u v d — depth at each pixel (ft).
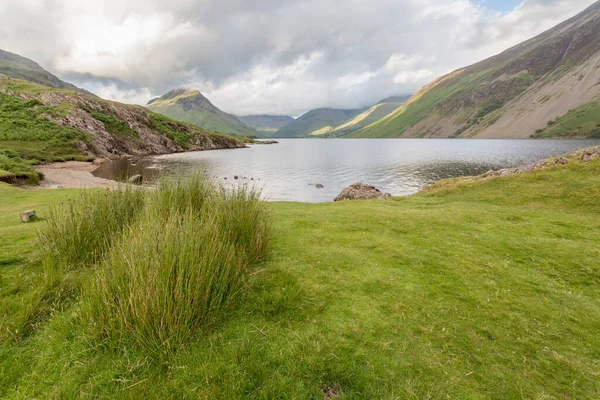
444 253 23.26
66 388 9.15
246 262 17.53
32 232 24.90
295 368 10.39
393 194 98.63
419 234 28.48
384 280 18.04
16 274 16.52
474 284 18.08
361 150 352.69
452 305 15.61
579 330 13.93
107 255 15.64
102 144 226.58
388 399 9.53
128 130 276.00
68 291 14.44
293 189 107.76
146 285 11.33
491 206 43.34
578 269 20.68
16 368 9.86
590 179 46.09
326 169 165.27
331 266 19.86
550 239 26.76
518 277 19.20
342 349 11.61
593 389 10.61
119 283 12.25
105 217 21.20
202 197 24.26
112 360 10.28
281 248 23.31
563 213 38.04
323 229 29.84
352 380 10.27
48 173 126.00
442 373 10.95
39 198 46.70
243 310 13.82
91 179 116.16
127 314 11.08
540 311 15.38
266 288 15.87
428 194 60.18
